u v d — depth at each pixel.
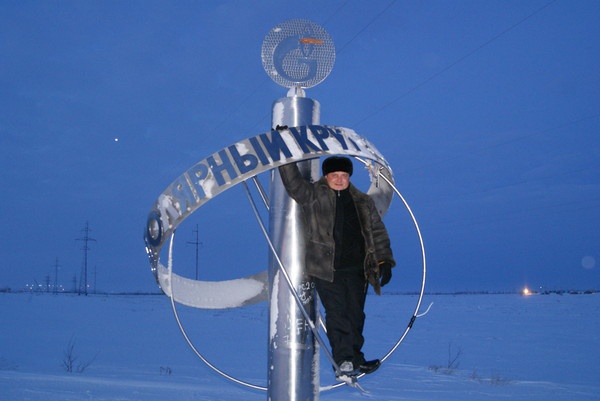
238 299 3.78
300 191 2.77
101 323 26.80
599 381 13.14
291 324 2.79
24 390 6.48
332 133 2.76
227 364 14.91
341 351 2.74
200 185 2.60
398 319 33.97
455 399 9.70
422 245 3.13
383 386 10.78
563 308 46.66
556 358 17.22
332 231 2.86
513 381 12.14
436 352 18.45
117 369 12.52
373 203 3.06
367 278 2.93
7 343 17.12
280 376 2.76
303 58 3.11
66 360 13.81
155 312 36.66
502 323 31.17
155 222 2.72
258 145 2.63
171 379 10.55
